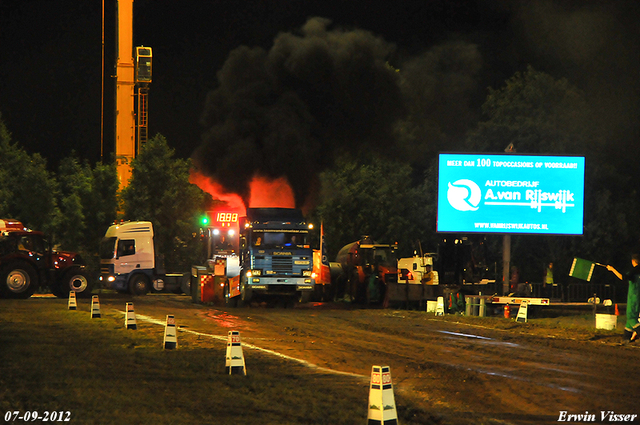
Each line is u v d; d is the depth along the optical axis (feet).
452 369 85.10
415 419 57.88
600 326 134.31
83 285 213.46
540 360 93.66
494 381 77.30
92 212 339.57
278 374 77.97
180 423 52.90
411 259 224.12
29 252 204.03
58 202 350.02
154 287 251.19
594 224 284.82
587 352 101.96
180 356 88.17
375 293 207.21
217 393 64.85
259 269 186.09
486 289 198.29
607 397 69.26
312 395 65.67
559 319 158.92
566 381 77.71
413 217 340.59
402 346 107.65
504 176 180.04
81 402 59.11
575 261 133.08
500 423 57.72
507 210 179.93
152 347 97.35
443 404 65.00
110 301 205.16
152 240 251.19
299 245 188.34
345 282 244.01
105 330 117.39
